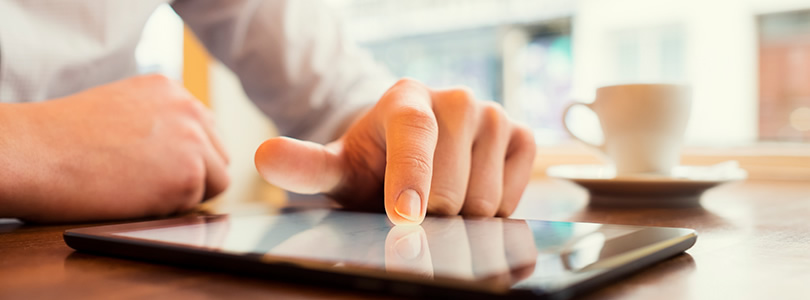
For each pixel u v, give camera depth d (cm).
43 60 57
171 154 48
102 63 65
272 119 85
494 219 33
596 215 48
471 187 43
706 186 55
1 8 54
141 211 45
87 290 19
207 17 82
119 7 65
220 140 57
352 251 22
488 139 43
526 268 18
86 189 42
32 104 45
